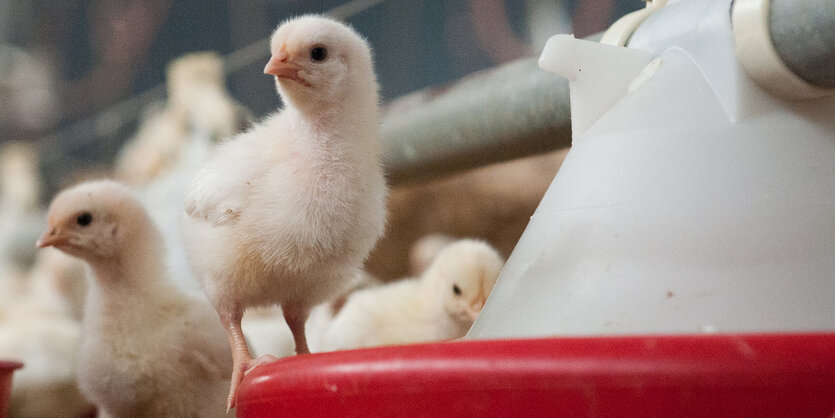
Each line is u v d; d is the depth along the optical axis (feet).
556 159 6.23
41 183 10.93
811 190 2.42
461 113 3.19
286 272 2.78
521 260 2.50
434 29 10.32
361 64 2.84
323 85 2.79
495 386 2.23
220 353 3.11
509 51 10.25
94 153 12.23
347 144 2.80
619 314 2.39
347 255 2.81
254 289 2.79
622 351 2.13
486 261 3.44
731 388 2.05
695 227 2.40
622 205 2.44
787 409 2.04
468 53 10.40
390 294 3.58
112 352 3.13
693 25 2.51
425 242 5.50
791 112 2.45
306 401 2.37
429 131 3.29
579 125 2.55
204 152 6.43
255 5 11.64
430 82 10.30
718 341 2.11
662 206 2.42
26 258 7.77
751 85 2.45
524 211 6.21
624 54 2.56
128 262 3.15
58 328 4.09
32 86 14.06
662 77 2.51
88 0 14.15
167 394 3.12
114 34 13.47
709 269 2.38
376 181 2.85
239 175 2.77
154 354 3.11
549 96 2.98
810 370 2.04
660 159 2.44
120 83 13.57
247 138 2.85
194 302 3.17
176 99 7.10
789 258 2.38
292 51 2.79
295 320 2.88
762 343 2.09
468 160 3.27
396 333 3.48
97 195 3.19
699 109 2.46
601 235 2.43
